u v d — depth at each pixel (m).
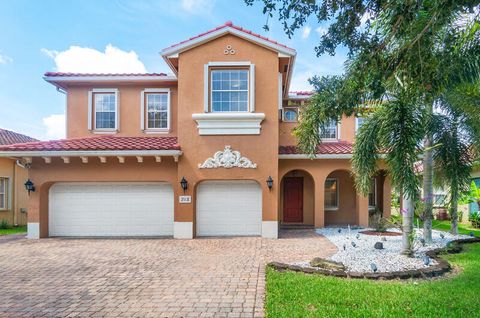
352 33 5.15
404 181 8.34
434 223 18.16
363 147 9.68
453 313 5.29
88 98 15.52
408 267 8.17
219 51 13.37
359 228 15.68
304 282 6.93
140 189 13.96
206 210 13.73
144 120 15.47
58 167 13.55
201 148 13.28
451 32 5.43
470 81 7.13
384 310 5.42
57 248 11.27
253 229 13.70
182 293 6.57
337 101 8.03
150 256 9.91
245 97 13.45
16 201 20.52
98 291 6.78
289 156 14.67
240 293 6.53
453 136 10.86
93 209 13.95
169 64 14.17
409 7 4.14
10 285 7.24
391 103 8.62
